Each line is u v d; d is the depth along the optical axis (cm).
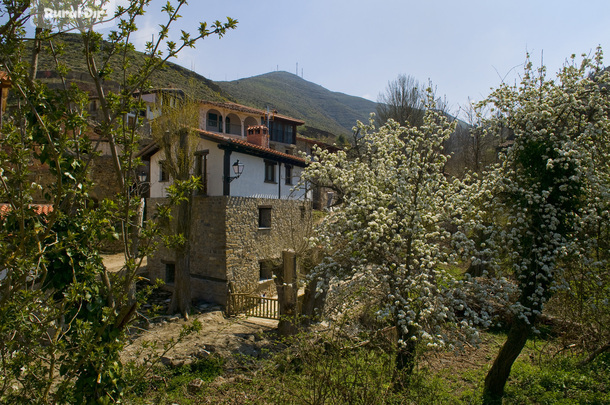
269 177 1853
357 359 505
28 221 353
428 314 650
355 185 830
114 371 370
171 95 1523
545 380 785
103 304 383
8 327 279
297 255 1171
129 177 377
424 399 554
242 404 615
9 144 285
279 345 1039
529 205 683
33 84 316
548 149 652
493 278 779
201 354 991
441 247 781
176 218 1486
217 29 358
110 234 373
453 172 2181
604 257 729
